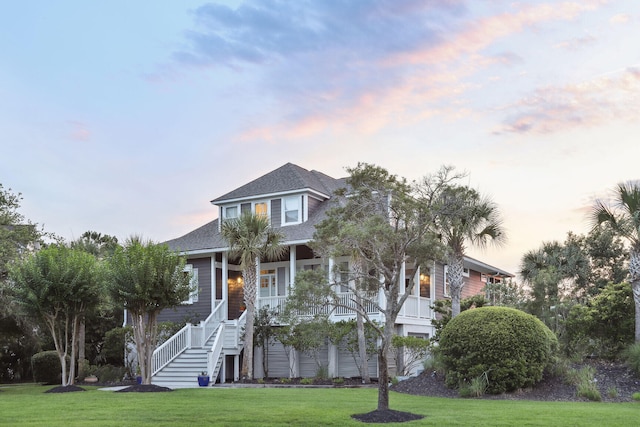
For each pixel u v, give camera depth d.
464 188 14.64
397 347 24.36
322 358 26.88
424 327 28.33
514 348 17.67
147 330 21.42
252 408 14.38
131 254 21.19
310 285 14.20
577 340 20.77
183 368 24.94
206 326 27.38
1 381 33.91
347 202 16.08
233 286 31.89
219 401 16.08
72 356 22.75
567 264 33.47
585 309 20.83
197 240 31.67
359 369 25.23
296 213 30.38
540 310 21.86
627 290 20.41
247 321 25.28
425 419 12.21
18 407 15.23
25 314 23.81
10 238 26.81
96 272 23.28
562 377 18.25
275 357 27.94
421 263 14.36
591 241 36.59
